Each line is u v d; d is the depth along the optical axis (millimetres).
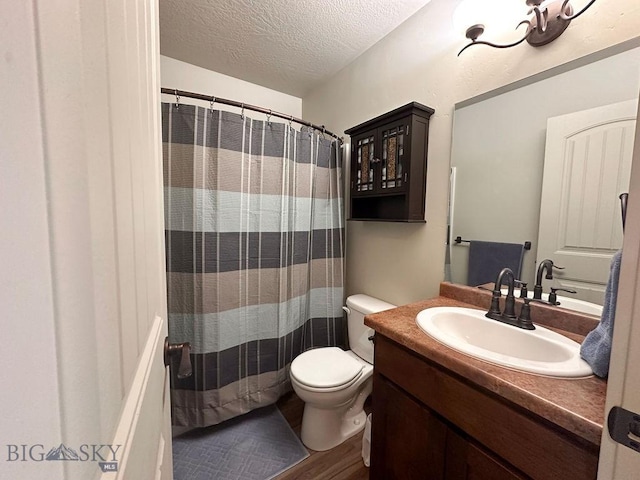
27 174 169
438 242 1427
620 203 884
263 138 1581
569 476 588
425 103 1452
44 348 182
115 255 306
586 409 580
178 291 1424
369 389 1661
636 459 378
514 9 1071
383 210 1745
